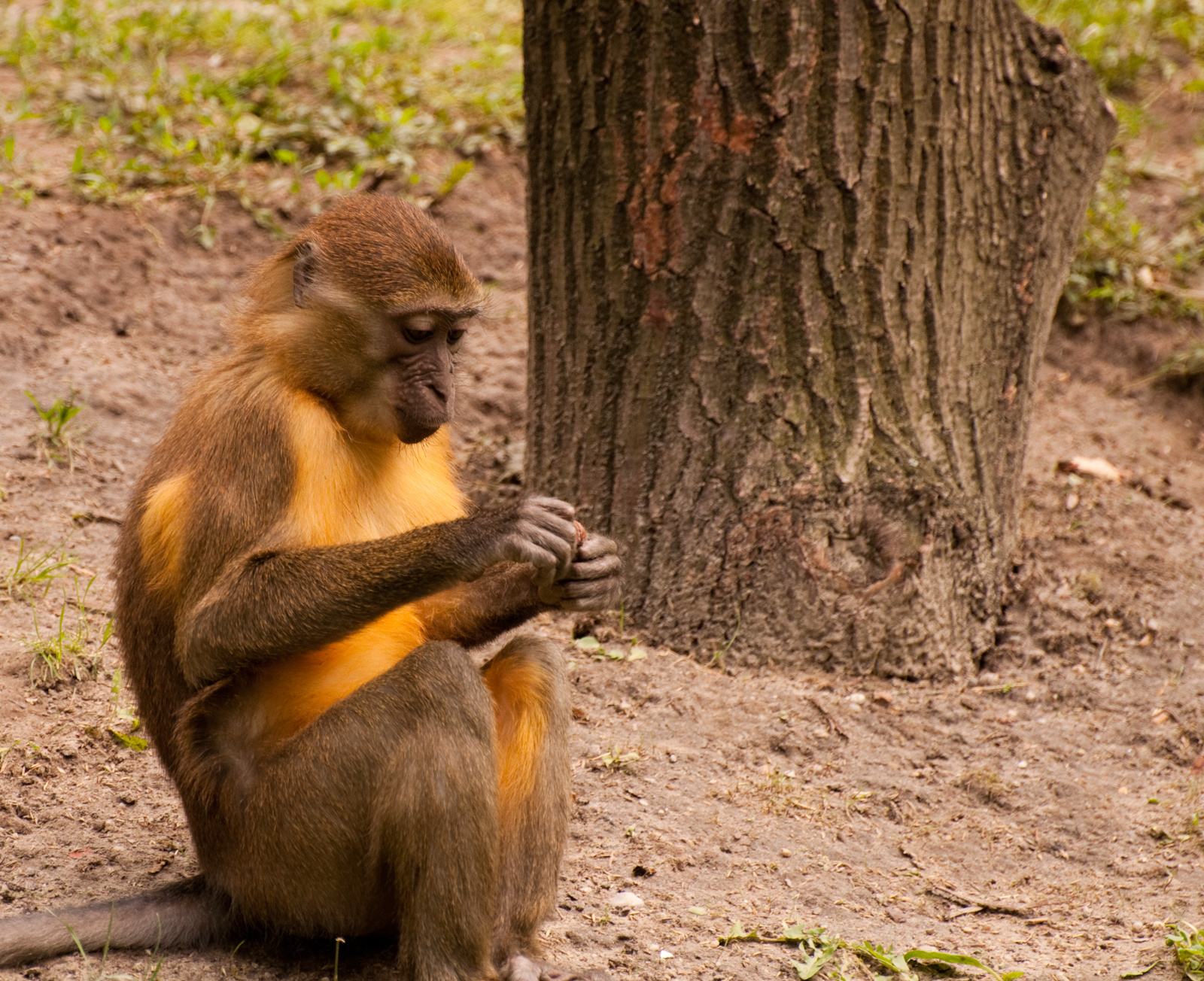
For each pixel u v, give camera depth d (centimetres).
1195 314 1611
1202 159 1820
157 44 1795
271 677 746
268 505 720
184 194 1558
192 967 717
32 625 1022
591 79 1076
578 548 763
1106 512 1316
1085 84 1162
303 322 752
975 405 1131
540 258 1151
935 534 1106
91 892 777
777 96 1039
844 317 1076
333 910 714
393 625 788
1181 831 945
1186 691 1109
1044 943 811
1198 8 2125
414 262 755
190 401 766
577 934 780
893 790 972
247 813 718
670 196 1071
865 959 774
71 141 1608
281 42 1827
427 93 1769
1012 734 1047
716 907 823
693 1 1030
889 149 1057
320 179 1531
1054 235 1155
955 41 1067
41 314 1388
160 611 744
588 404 1132
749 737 1012
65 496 1195
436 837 672
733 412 1091
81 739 920
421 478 818
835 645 1093
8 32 1802
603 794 934
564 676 755
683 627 1102
